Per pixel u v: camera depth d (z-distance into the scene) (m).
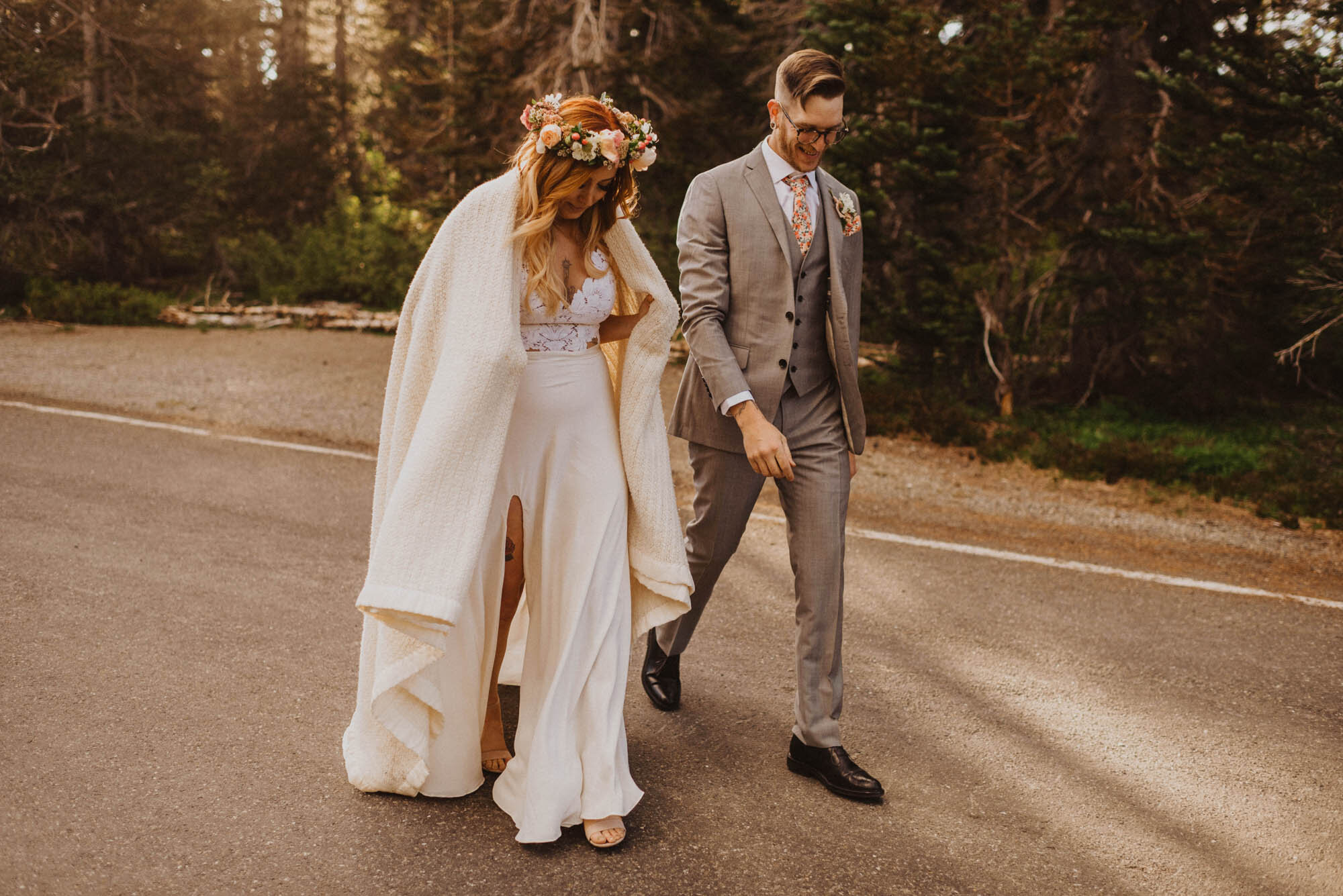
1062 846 2.87
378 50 29.75
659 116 14.81
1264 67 8.24
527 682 2.91
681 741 3.38
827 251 3.15
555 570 2.86
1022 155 9.84
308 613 4.20
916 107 9.41
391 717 2.77
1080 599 5.01
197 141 19.58
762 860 2.71
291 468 6.60
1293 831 3.02
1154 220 10.16
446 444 2.63
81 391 8.51
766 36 15.21
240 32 26.30
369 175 22.94
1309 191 8.22
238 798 2.83
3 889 2.36
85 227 18.03
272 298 18.58
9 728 3.11
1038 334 11.53
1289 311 10.85
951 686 3.94
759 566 5.25
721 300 3.10
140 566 4.60
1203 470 8.44
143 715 3.26
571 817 2.75
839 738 3.17
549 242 2.74
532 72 14.84
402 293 18.36
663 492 2.98
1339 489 7.17
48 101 17.17
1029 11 11.22
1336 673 4.24
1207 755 3.48
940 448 8.78
